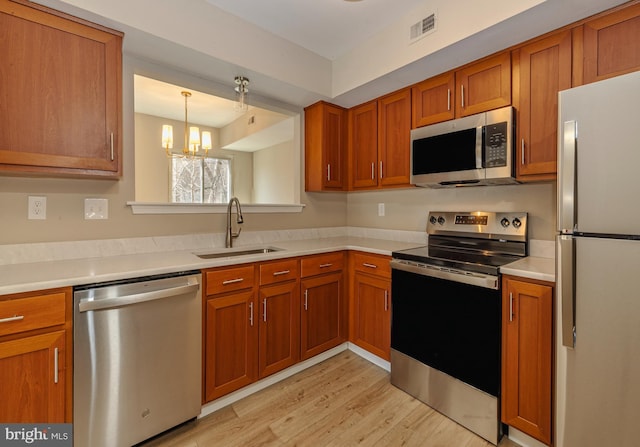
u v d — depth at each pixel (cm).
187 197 483
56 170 147
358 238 300
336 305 246
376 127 262
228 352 185
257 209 258
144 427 152
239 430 167
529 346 149
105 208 187
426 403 190
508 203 209
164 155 462
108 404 142
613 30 144
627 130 113
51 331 129
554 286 141
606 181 117
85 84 153
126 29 160
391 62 210
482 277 163
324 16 201
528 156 173
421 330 194
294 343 218
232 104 392
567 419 129
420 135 222
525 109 174
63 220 174
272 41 218
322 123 270
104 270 149
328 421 175
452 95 207
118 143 164
